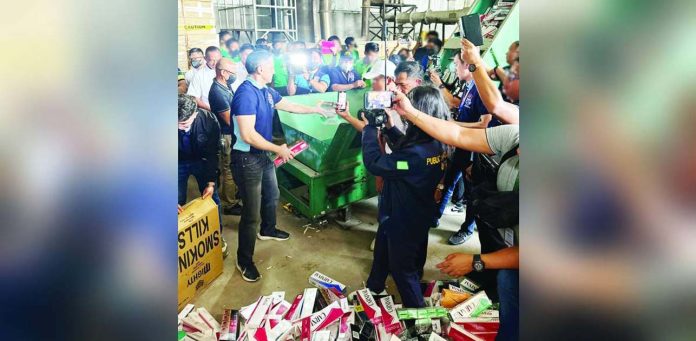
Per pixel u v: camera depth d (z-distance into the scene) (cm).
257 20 561
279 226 289
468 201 250
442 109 181
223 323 178
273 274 235
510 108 161
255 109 213
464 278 210
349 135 253
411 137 176
